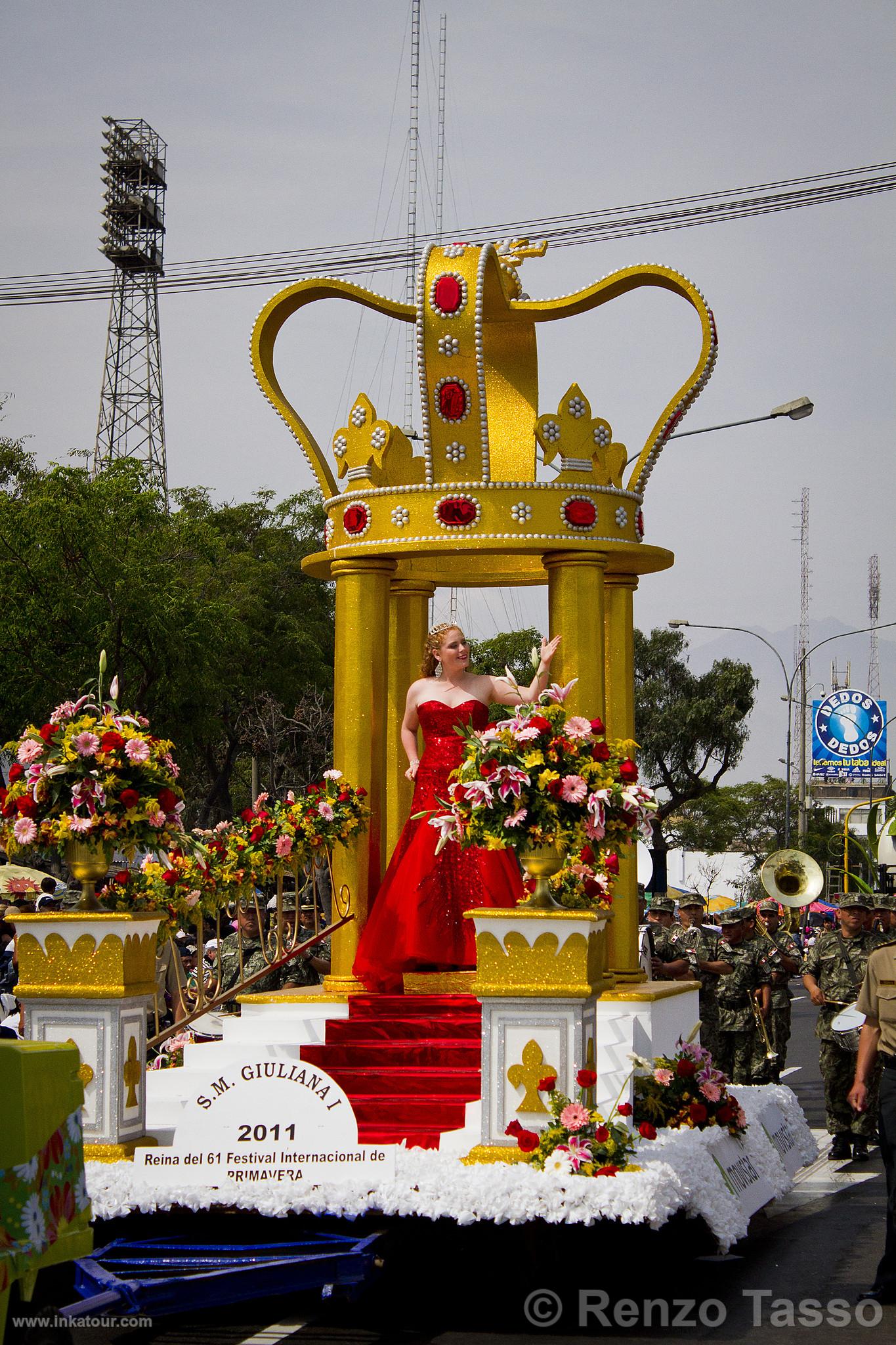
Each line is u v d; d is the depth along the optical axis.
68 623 26.47
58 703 26.45
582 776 8.19
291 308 11.26
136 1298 6.75
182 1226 8.18
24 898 14.03
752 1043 14.10
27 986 8.34
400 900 10.27
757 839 66.12
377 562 10.87
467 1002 9.84
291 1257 7.33
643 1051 9.56
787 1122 11.12
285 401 11.37
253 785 38.25
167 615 27.11
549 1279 7.87
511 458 11.10
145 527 29.67
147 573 27.67
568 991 7.87
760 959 14.22
